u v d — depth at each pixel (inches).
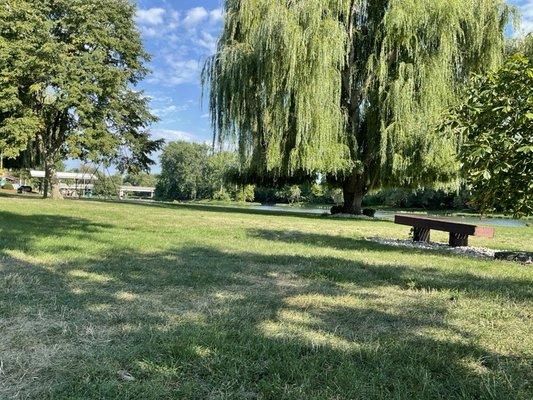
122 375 98.9
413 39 728.3
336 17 754.2
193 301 163.0
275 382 96.7
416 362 111.5
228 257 267.9
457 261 295.4
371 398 92.0
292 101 740.7
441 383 100.3
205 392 93.2
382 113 753.6
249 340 121.5
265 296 174.9
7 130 979.3
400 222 454.6
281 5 719.7
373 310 160.1
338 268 243.1
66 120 1157.1
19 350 110.0
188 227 459.5
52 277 191.0
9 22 987.3
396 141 737.0
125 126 1238.9
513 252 335.6
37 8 1034.1
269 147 768.9
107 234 357.7
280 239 389.4
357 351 116.3
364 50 825.5
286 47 700.0
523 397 93.6
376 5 795.4
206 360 107.3
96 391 90.4
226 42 825.5
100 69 1051.9
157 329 128.4
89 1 1093.1
